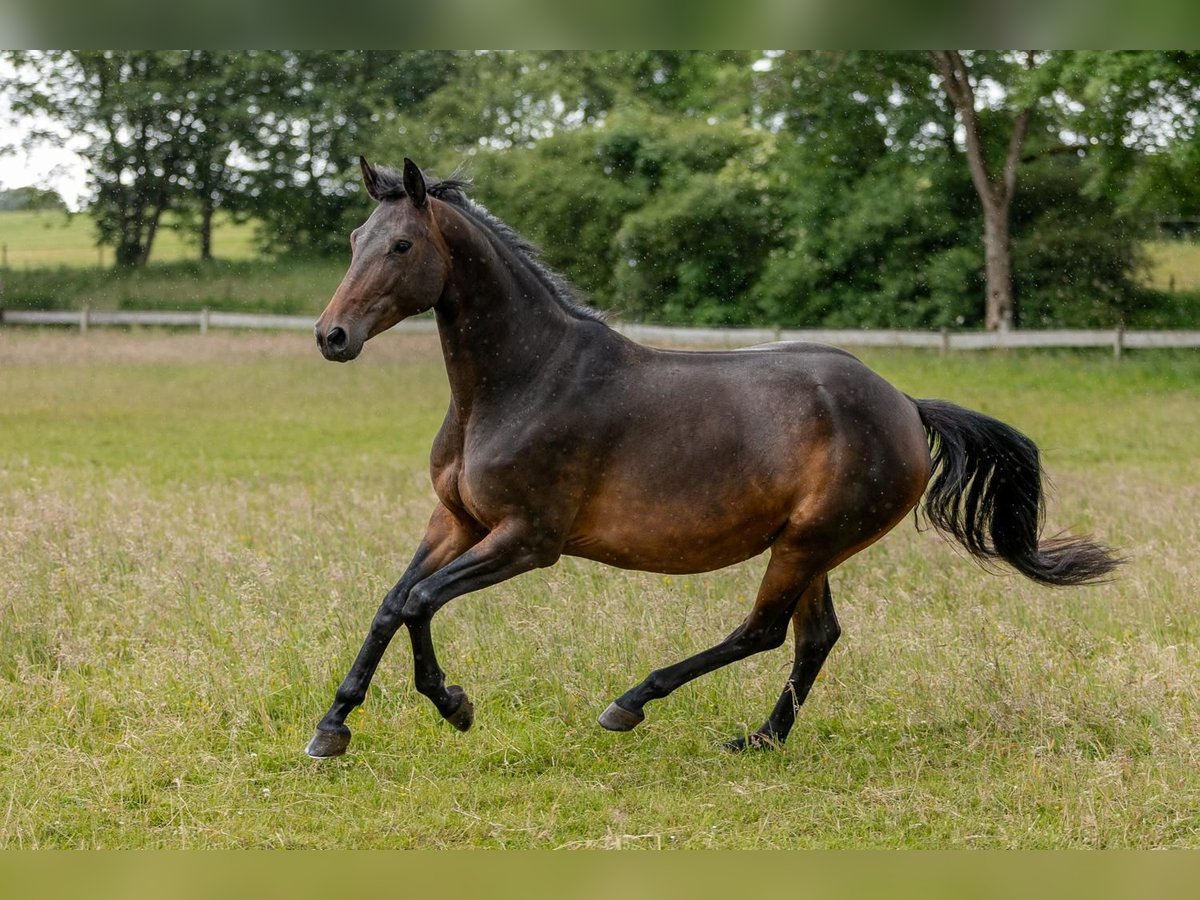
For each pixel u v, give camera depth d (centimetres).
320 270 3953
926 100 3127
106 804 520
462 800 538
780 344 604
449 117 3991
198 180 4072
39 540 838
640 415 560
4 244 4153
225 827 509
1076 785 541
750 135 3644
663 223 3444
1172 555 874
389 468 1443
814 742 606
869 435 577
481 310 554
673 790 556
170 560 817
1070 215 3097
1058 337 2559
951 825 521
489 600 752
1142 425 1800
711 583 798
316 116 3972
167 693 622
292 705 625
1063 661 679
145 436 1711
